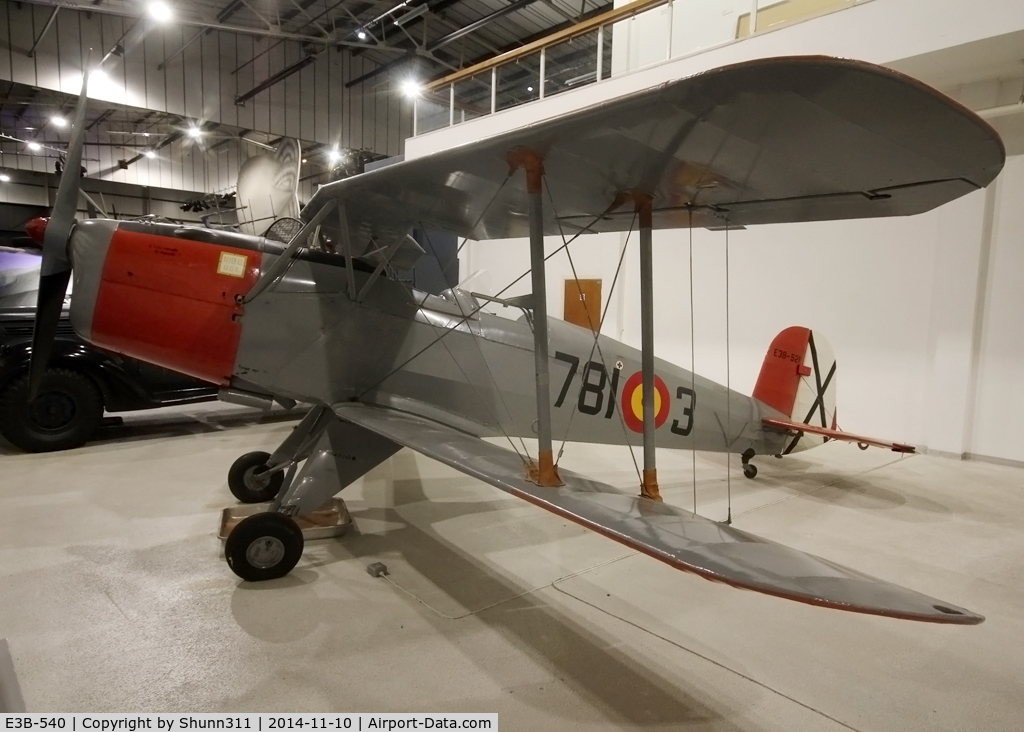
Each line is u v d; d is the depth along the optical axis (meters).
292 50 11.62
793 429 4.05
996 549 3.01
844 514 3.51
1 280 4.66
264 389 2.89
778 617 2.31
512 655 1.99
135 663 1.88
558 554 2.85
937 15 3.92
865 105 1.33
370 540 2.97
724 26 6.40
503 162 1.97
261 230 5.05
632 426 3.67
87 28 9.41
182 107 10.46
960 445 4.95
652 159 1.82
